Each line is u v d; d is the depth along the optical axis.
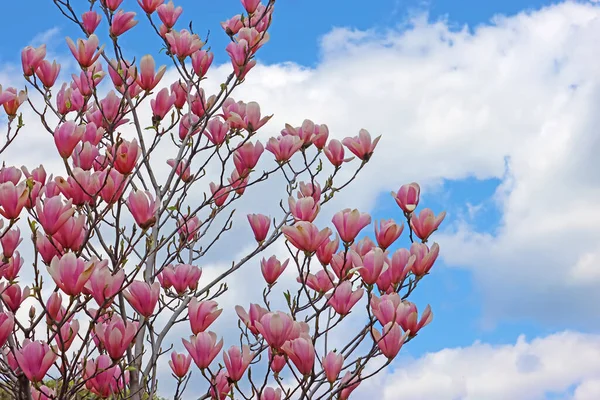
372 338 2.96
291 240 3.02
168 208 4.11
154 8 4.43
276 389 3.19
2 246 3.08
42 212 2.80
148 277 4.02
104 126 4.38
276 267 3.52
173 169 4.27
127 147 3.78
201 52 4.33
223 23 4.57
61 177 3.22
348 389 3.17
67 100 4.27
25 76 4.06
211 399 3.45
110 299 2.73
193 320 2.88
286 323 2.71
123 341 2.77
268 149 4.03
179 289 4.05
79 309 2.79
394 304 2.94
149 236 3.66
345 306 3.02
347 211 3.07
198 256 4.66
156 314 3.88
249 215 4.07
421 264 3.21
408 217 3.34
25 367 2.65
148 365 3.66
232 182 4.58
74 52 3.89
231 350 2.88
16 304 3.36
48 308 2.87
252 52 4.29
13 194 2.76
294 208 3.32
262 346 3.51
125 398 3.46
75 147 3.56
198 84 4.34
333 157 3.96
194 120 4.55
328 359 2.82
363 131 3.90
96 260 2.64
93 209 3.22
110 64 4.36
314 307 3.07
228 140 4.20
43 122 4.10
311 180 4.04
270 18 4.50
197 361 2.84
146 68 4.02
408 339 2.96
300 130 4.07
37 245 3.09
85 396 3.35
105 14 4.32
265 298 3.54
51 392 3.28
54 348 2.98
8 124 3.64
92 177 3.31
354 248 3.30
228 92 4.30
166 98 4.23
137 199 3.05
